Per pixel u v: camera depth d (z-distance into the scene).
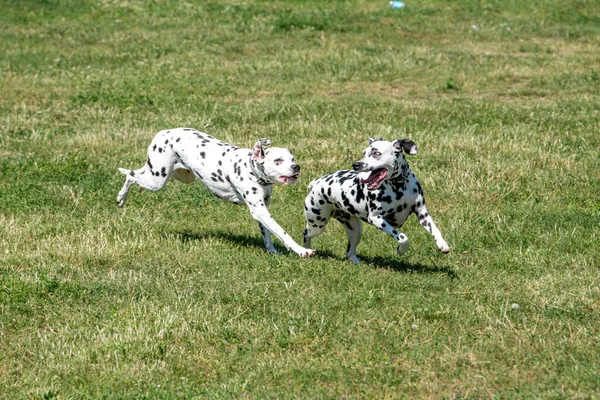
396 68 25.84
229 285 11.36
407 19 32.19
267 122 20.61
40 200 15.45
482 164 16.58
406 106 21.56
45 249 12.98
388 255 12.67
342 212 12.06
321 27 31.06
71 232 13.84
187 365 9.30
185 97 23.03
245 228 14.16
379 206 11.23
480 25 31.58
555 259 12.14
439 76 25.22
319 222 12.37
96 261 12.58
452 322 10.04
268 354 9.47
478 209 14.36
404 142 10.91
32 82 24.94
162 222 14.38
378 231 13.73
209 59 27.45
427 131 19.38
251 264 12.20
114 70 26.52
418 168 16.61
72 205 15.23
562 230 13.29
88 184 16.25
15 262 12.49
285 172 11.98
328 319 10.16
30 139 19.47
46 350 9.62
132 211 14.91
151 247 13.16
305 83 24.59
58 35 31.00
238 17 32.78
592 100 21.94
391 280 11.38
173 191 15.86
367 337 9.66
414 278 11.48
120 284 11.47
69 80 25.28
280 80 24.95
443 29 30.94
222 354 9.52
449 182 15.66
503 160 16.84
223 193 12.88
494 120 20.17
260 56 27.91
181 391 8.70
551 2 34.28
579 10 33.56
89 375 9.10
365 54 27.42
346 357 9.30
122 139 19.30
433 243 13.11
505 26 31.39
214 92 23.84
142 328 9.93
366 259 12.55
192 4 34.41
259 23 31.67
